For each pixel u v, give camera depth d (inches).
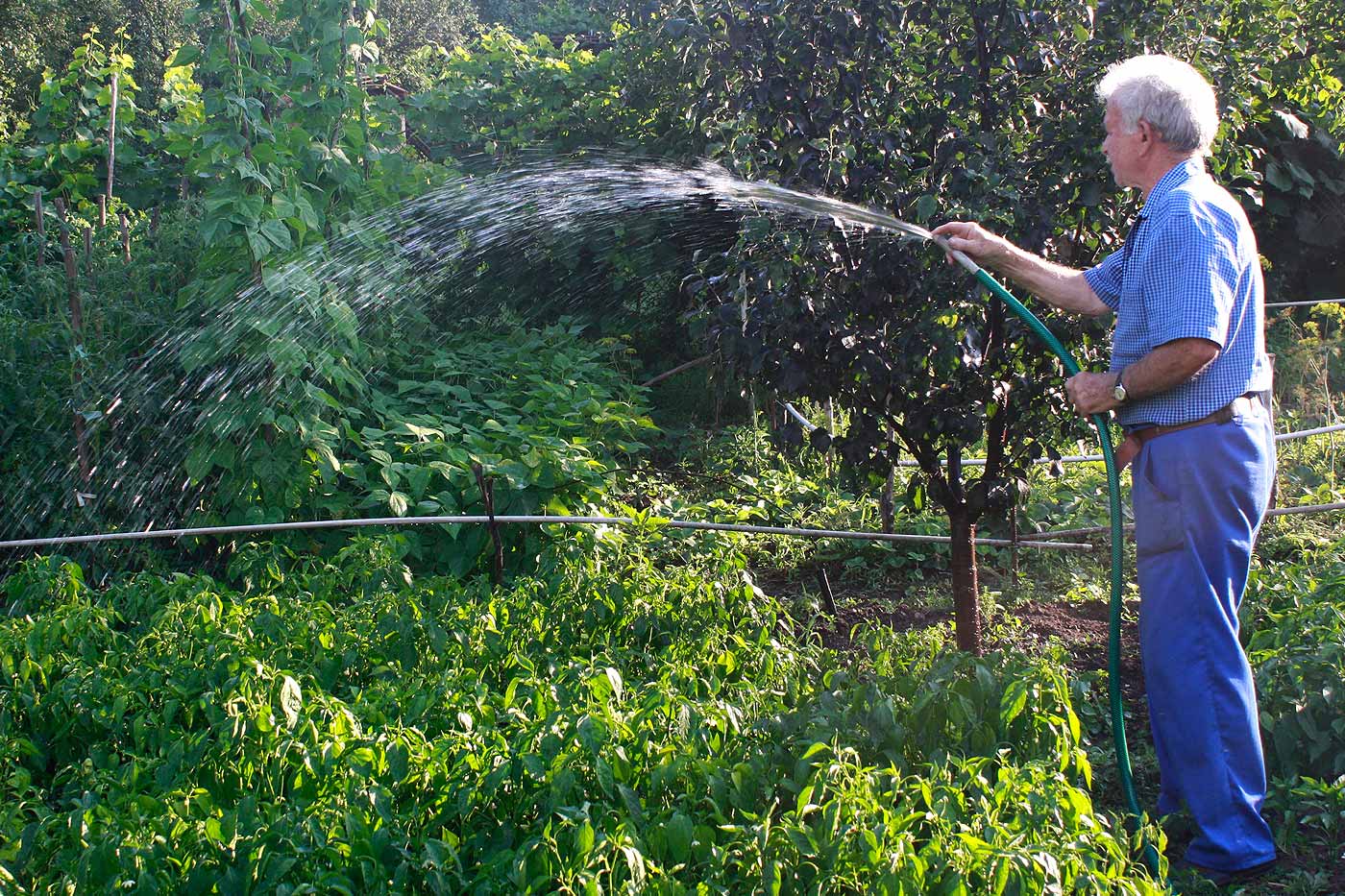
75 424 218.2
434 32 857.5
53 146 314.0
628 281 328.8
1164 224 120.7
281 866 96.0
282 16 243.6
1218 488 123.8
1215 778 126.4
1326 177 385.1
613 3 318.7
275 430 218.7
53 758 143.5
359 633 159.6
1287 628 159.8
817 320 152.6
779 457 289.6
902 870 96.6
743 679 152.7
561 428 257.0
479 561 219.0
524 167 327.6
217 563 219.1
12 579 182.9
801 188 154.2
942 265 150.6
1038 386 159.2
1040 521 247.8
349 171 248.5
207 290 221.3
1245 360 124.0
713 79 163.3
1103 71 153.5
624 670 160.9
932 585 234.2
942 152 153.8
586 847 97.7
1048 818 106.7
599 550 187.0
